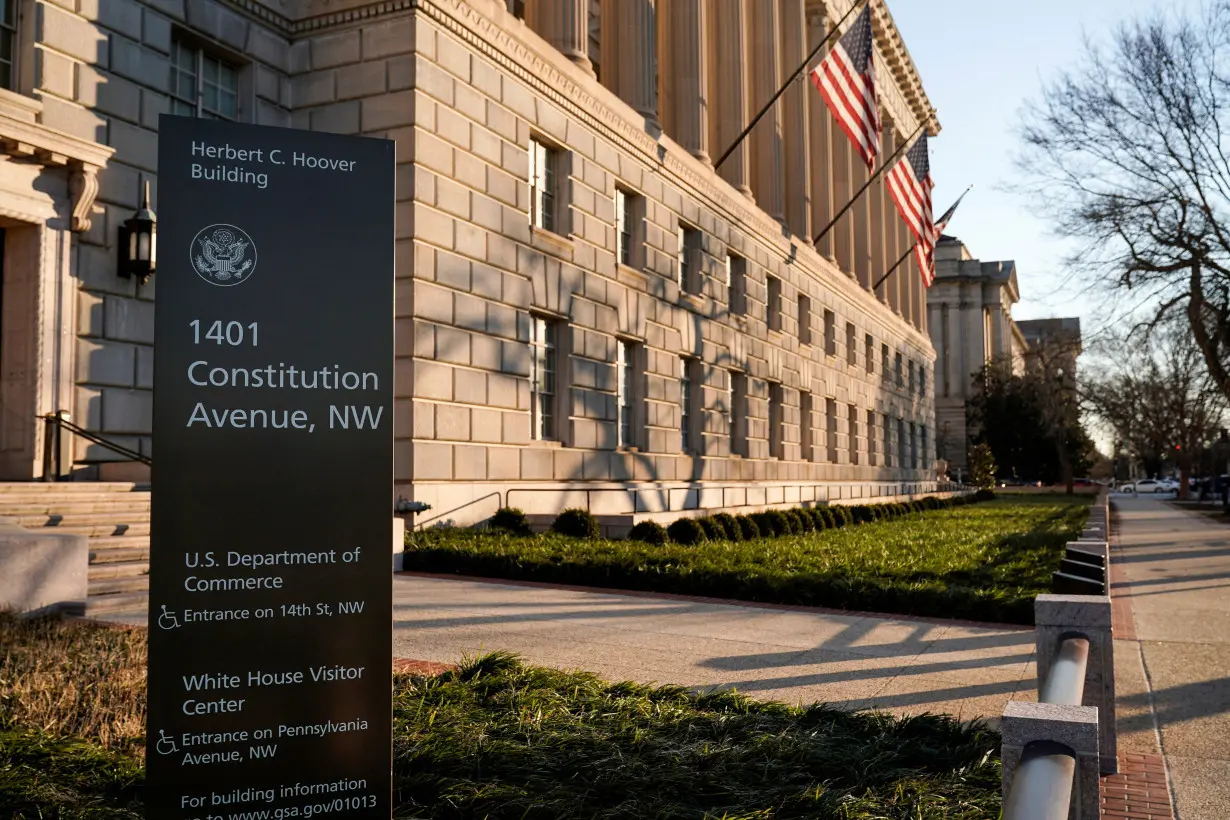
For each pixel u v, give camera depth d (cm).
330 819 429
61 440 1659
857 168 5719
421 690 724
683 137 3359
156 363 412
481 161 2156
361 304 447
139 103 1842
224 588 417
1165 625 1186
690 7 3397
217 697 414
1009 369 10062
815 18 4762
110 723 657
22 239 1667
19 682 735
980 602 1209
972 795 518
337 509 437
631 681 762
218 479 418
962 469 10800
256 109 2045
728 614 1239
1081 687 422
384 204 455
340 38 2072
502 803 496
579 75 2536
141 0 1850
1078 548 1015
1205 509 5591
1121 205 3206
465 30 2116
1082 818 316
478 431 2108
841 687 818
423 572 1689
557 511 2331
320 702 430
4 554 1059
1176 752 647
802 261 4316
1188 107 3047
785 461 4062
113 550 1355
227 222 426
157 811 404
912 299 7188
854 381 5200
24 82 1670
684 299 3145
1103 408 6906
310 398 435
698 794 518
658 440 2930
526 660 910
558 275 2434
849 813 485
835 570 1577
